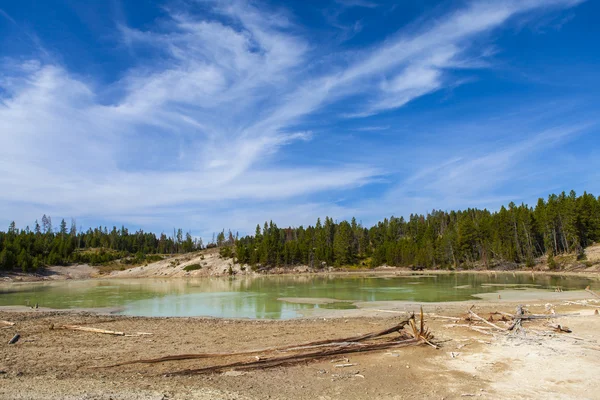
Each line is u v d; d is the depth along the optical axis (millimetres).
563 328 22609
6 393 12227
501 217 126250
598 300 38781
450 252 132625
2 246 129625
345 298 48625
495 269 116125
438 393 13000
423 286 64875
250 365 16281
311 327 26672
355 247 174250
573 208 105375
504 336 21516
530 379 14211
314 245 166875
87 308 42344
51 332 25047
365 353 18438
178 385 13719
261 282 90875
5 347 20391
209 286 78750
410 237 176000
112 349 20031
